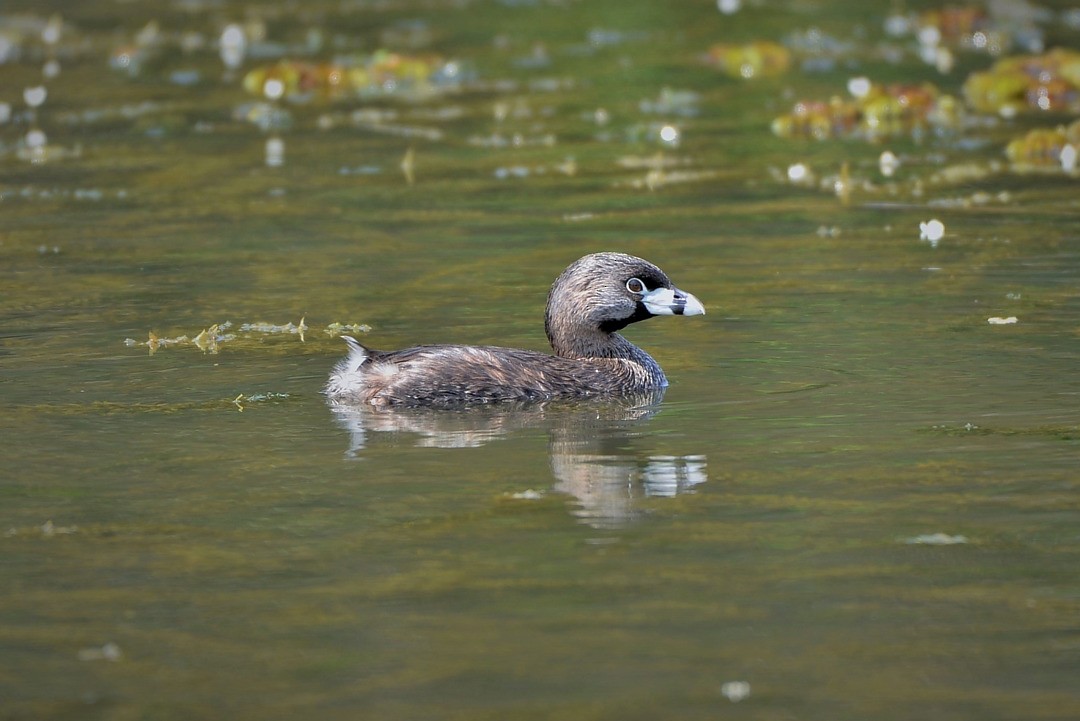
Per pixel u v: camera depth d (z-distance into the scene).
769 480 11.17
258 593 9.30
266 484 11.23
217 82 32.66
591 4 40.41
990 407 12.84
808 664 8.29
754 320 16.19
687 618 8.86
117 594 9.32
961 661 8.30
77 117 29.47
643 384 13.95
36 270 18.97
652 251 19.53
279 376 14.34
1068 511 10.39
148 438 12.38
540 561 9.71
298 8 41.34
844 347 15.01
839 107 28.00
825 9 39.00
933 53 34.03
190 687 8.13
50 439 12.32
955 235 20.05
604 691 8.01
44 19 40.00
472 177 24.45
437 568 9.62
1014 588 9.20
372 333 15.92
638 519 10.41
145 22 39.47
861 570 9.49
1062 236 19.77
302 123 29.02
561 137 27.42
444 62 33.78
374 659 8.41
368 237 20.61
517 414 13.23
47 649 8.62
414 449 12.12
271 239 20.59
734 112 29.25
